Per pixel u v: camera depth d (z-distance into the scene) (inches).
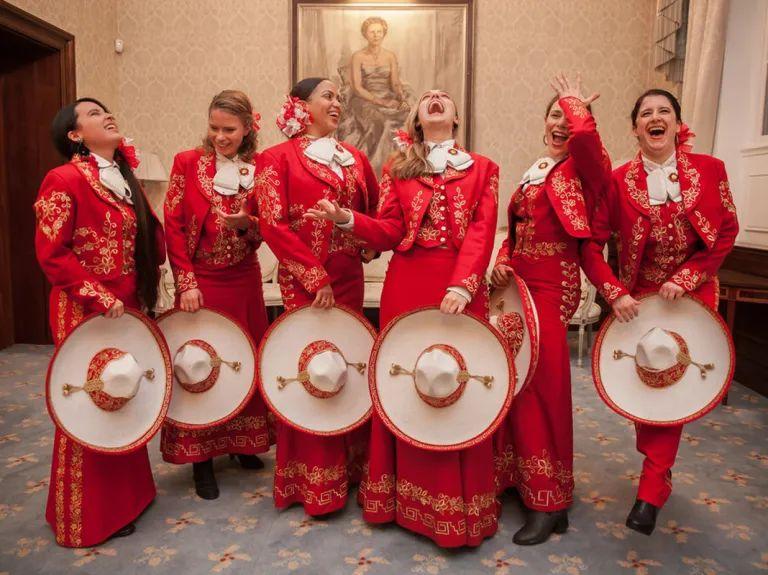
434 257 82.1
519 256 89.3
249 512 93.4
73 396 80.0
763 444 121.8
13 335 204.8
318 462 89.0
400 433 78.4
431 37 223.5
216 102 96.1
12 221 200.2
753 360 158.2
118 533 86.1
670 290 82.4
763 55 164.9
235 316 100.3
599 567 78.5
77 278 79.0
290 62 226.4
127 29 230.1
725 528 88.6
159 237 94.3
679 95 200.4
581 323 184.1
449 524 79.5
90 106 83.7
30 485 102.8
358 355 88.5
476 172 83.0
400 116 226.5
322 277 85.7
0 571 77.5
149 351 86.0
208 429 97.6
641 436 85.3
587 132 77.8
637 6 223.5
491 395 77.6
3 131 196.1
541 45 225.5
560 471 86.9
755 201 162.6
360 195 94.7
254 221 95.3
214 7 228.2
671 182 85.7
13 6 165.9
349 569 78.1
